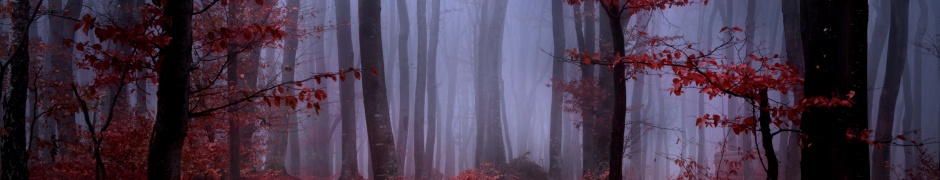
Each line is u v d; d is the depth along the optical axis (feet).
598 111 71.67
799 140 26.45
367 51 58.49
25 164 29.40
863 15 25.66
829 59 25.38
